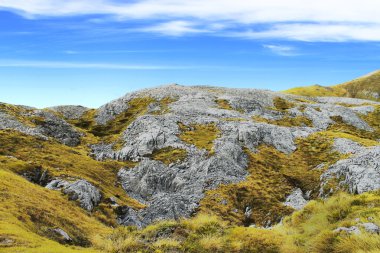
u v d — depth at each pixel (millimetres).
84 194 52000
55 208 39312
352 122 126938
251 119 111375
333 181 70312
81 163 75750
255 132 93875
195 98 127812
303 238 20312
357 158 71688
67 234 32031
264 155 87438
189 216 57219
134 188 72812
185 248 21125
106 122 127625
